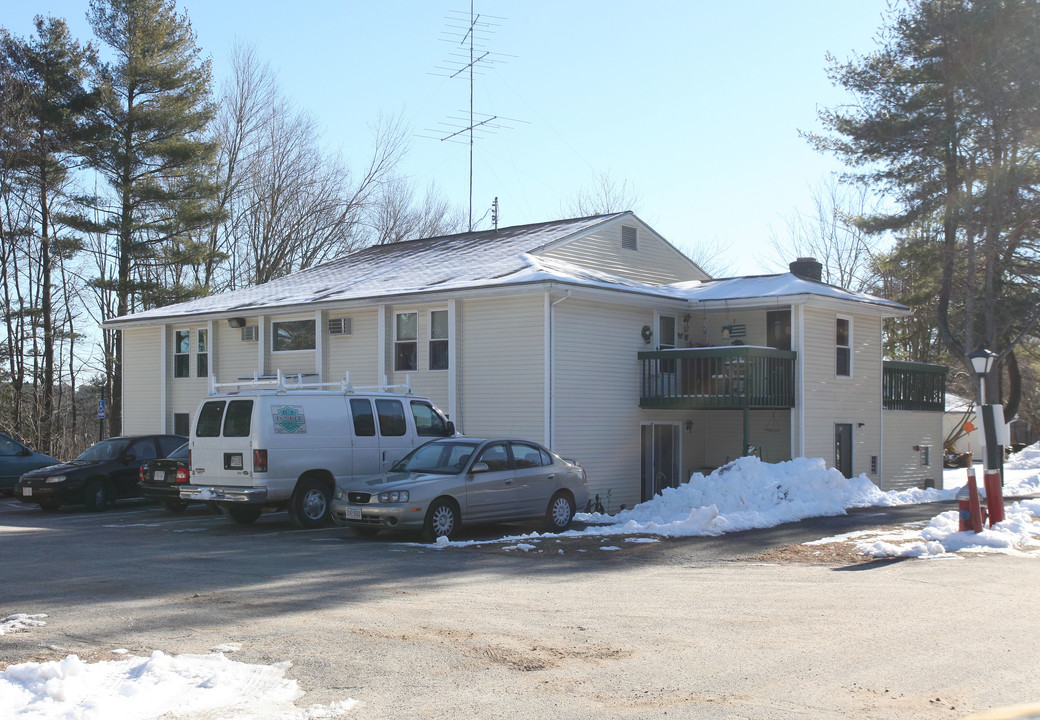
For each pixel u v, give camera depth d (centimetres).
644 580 1065
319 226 4544
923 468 2750
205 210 3650
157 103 3566
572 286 1966
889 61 2741
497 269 2170
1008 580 1052
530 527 1595
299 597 959
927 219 2883
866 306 2364
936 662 694
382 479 1438
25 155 3397
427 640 770
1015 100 2527
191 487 1595
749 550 1298
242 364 2588
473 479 1439
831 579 1068
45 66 3441
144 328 2867
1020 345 3578
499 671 677
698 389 2131
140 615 870
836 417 2323
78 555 1273
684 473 2331
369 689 635
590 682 648
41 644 760
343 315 2352
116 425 4038
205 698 612
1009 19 2498
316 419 1595
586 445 2055
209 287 4109
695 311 2336
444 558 1229
